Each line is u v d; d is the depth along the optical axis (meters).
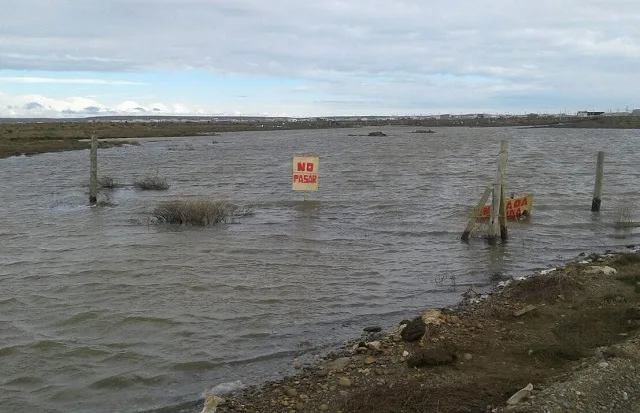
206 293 10.30
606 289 9.45
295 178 20.83
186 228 16.70
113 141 71.56
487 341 7.32
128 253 13.38
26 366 7.21
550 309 8.56
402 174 33.28
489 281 11.23
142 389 6.59
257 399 6.09
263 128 172.38
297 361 7.26
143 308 9.43
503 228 15.06
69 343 7.93
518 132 125.25
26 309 9.38
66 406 6.21
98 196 23.77
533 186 26.84
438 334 7.61
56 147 55.22
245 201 22.42
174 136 100.19
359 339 7.98
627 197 22.98
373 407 5.49
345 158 47.81
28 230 16.34
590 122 172.62
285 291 10.46
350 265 12.44
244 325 8.67
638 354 6.28
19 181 29.39
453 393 5.74
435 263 12.69
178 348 7.79
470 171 34.59
